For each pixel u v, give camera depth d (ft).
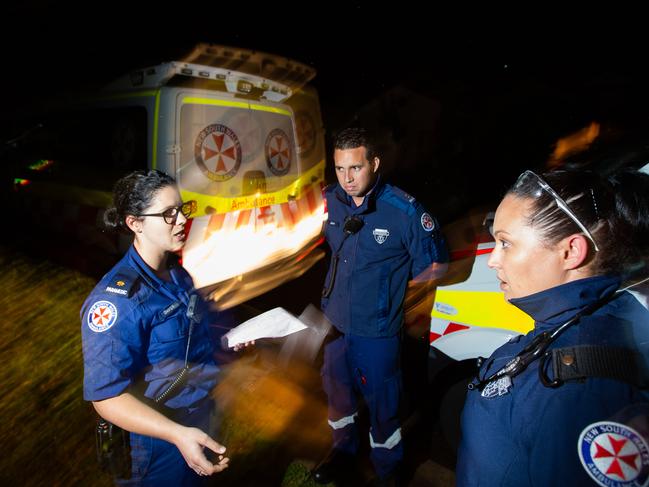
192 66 9.21
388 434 6.16
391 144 27.84
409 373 7.34
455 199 20.24
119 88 9.86
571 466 1.88
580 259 2.27
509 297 2.63
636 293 2.83
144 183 3.78
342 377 6.44
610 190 2.33
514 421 2.18
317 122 12.71
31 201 13.10
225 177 10.08
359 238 5.88
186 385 4.24
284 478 6.81
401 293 5.99
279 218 11.48
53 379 9.39
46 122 12.25
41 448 7.63
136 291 3.77
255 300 12.39
